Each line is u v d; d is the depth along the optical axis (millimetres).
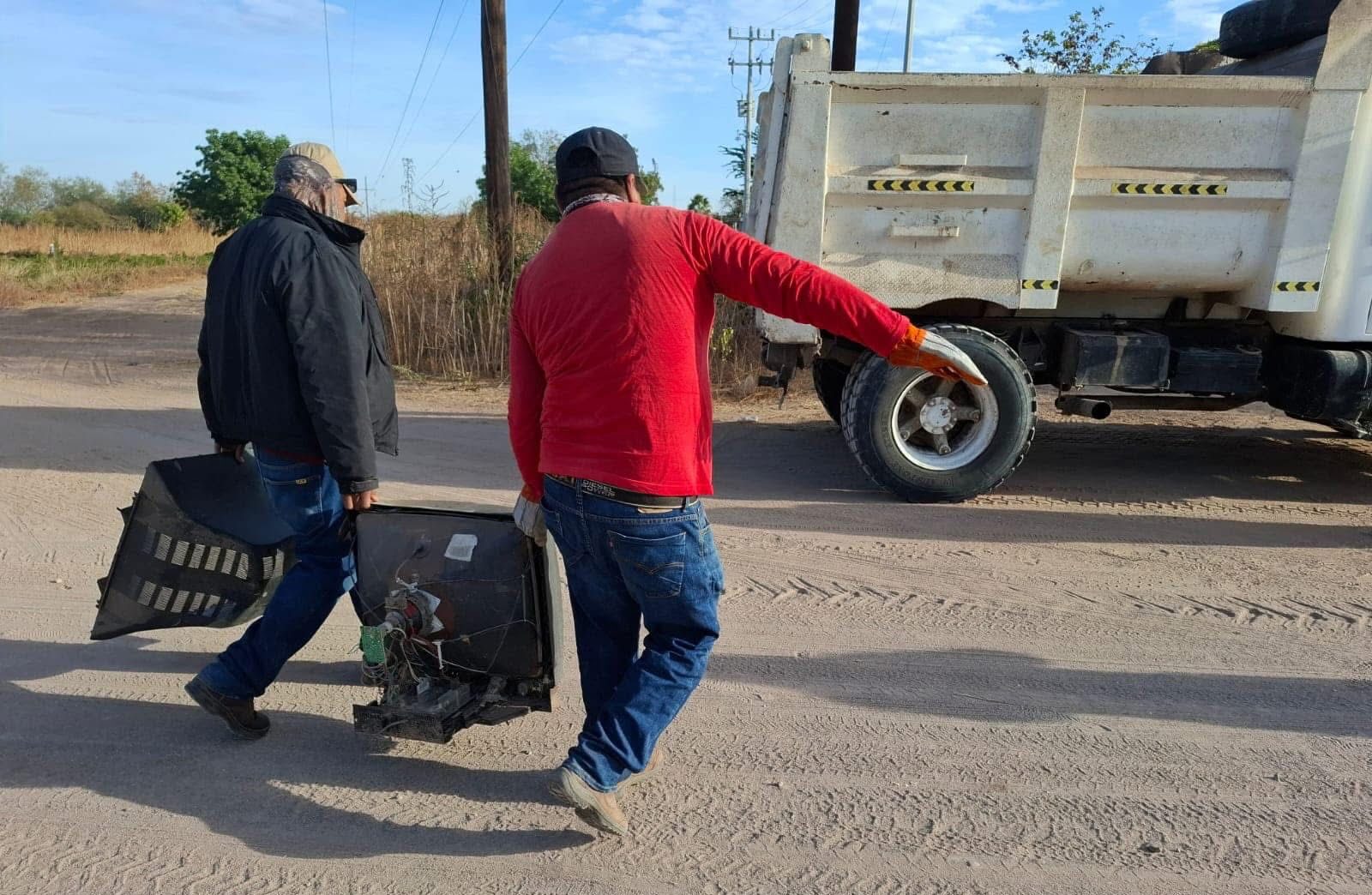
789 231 5785
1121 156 5680
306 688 3643
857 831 2789
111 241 35969
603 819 2590
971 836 2768
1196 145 5668
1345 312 5840
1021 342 6359
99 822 2807
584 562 2588
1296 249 5734
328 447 2881
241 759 3154
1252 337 6430
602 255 2420
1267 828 2807
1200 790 3006
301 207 2980
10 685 3621
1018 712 3496
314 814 2857
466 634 2936
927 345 2426
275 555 3488
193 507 3361
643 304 2385
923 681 3729
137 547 3293
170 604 3381
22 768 3078
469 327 11375
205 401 3396
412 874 2594
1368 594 4609
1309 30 5918
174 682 3674
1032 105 5629
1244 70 6676
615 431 2422
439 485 6410
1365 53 5453
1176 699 3594
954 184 5664
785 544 5289
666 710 2605
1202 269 5875
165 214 56188
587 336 2412
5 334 14383
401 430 8203
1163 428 8383
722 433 8148
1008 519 5797
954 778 3070
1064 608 4438
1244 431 8266
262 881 2557
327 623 4223
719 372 10312
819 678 3744
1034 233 5730
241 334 2959
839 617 4324
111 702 3512
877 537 5430
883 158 5730
